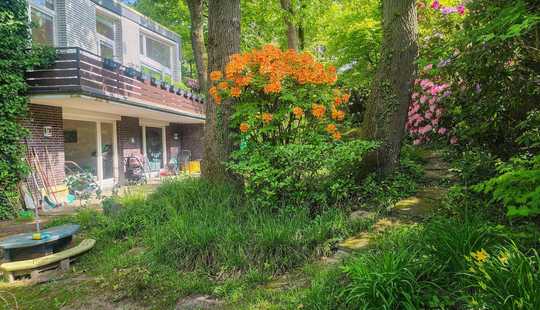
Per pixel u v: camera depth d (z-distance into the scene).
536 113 3.58
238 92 5.30
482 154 4.40
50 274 4.32
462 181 4.54
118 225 5.52
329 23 14.38
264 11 14.88
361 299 2.32
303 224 4.29
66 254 4.51
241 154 5.42
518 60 3.57
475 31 3.25
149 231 5.05
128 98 10.30
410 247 2.83
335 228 4.12
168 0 17.50
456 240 2.54
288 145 5.01
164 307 3.18
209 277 3.66
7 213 7.73
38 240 4.59
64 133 10.50
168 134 17.39
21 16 8.31
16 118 8.17
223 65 6.08
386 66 5.50
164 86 13.24
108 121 12.55
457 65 4.04
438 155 6.55
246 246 3.89
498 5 3.38
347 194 5.04
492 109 4.06
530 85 3.53
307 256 3.77
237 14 6.16
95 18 12.73
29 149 8.60
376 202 4.94
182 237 4.18
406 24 5.36
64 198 9.48
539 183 2.42
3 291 3.91
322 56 16.66
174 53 19.41
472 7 3.76
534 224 2.78
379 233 3.91
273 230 3.96
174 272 3.77
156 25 17.19
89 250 4.93
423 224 3.56
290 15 14.29
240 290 3.29
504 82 3.78
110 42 14.04
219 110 6.03
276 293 3.13
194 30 12.23
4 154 7.97
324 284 2.88
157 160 16.20
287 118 5.58
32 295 3.74
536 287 1.83
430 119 7.13
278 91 5.11
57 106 9.65
